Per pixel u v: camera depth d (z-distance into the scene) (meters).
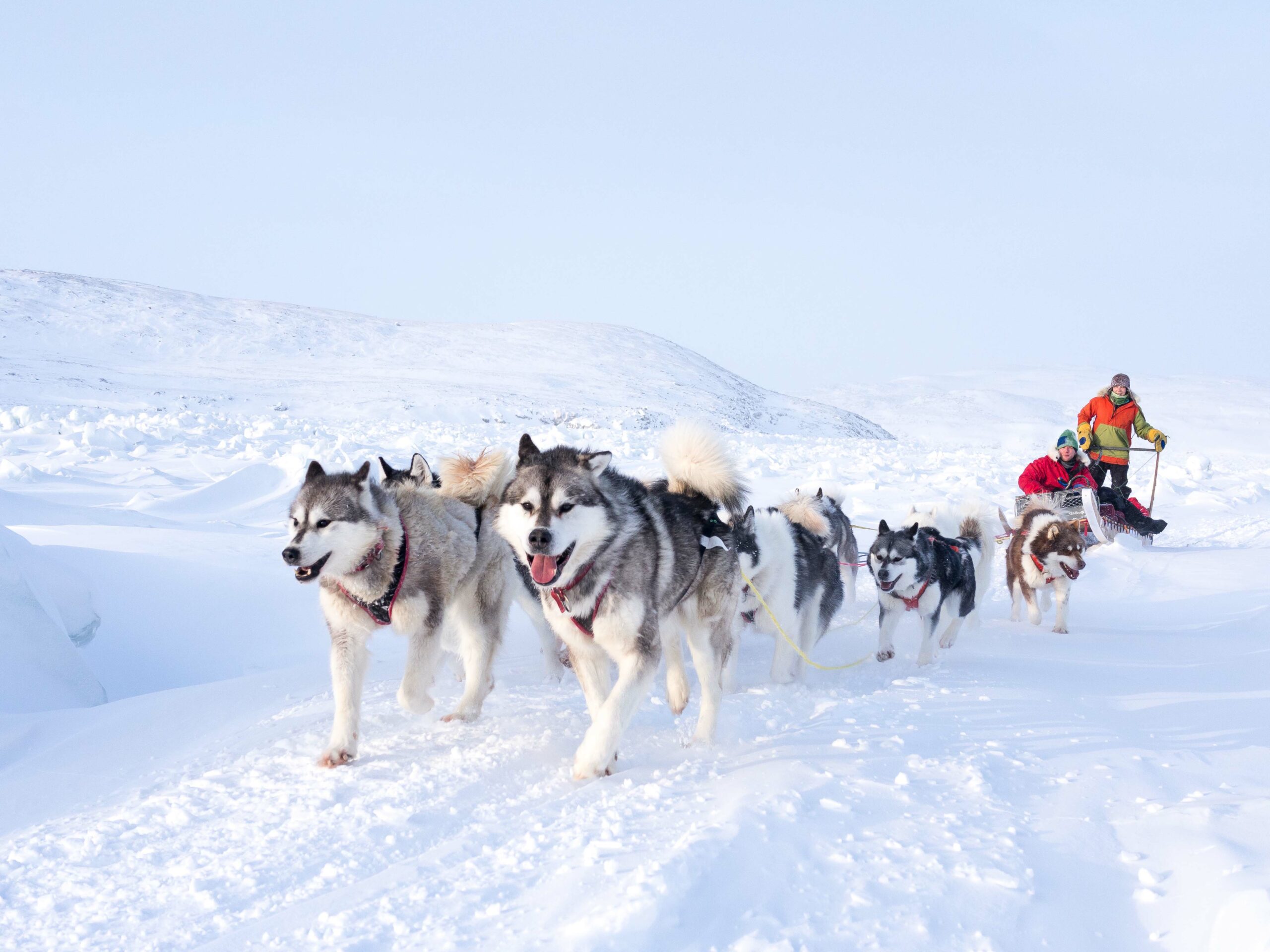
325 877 2.78
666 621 4.32
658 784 3.33
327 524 4.12
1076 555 6.89
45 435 16.86
